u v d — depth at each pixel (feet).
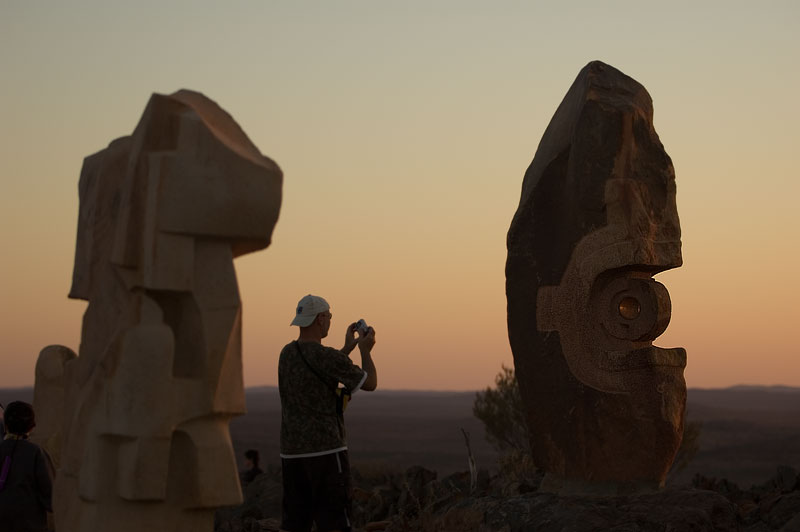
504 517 29.78
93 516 17.51
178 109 17.72
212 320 17.38
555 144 33.76
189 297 17.37
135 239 17.51
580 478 31.55
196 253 17.38
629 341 31.63
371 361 22.54
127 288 17.74
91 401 18.33
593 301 31.91
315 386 21.68
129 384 17.04
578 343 31.99
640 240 31.09
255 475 47.32
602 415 31.19
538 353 32.65
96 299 19.65
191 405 17.35
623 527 27.66
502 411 61.77
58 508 19.69
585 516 28.19
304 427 21.63
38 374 29.32
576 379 31.76
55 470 24.26
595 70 33.09
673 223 32.01
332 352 21.71
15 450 21.42
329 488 21.47
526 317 33.06
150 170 17.10
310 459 21.50
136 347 17.08
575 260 32.07
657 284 31.50
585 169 31.78
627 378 31.22
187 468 17.49
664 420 30.71
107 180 20.03
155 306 17.38
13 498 21.08
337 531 21.38
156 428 16.92
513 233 33.73
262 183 17.34
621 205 31.32
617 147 31.58
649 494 30.25
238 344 17.84
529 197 33.58
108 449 17.61
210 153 17.16
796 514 29.19
